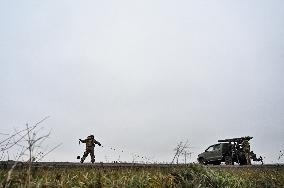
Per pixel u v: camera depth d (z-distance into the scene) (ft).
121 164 33.53
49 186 19.76
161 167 32.45
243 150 70.38
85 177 23.02
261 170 41.06
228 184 27.99
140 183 23.34
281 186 32.81
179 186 24.90
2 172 19.52
